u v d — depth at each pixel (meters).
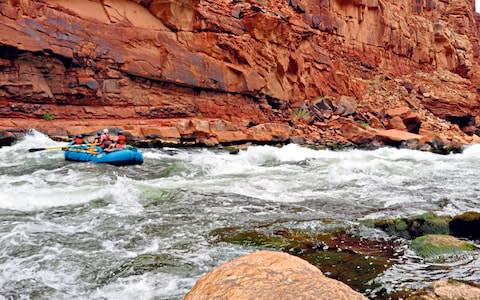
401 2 39.78
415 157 19.34
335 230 7.41
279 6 27.41
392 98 32.19
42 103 17.11
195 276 5.55
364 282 5.24
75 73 18.02
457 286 4.53
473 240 6.91
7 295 4.97
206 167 13.98
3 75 16.11
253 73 23.47
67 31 17.80
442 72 40.81
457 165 17.39
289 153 18.11
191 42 21.81
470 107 36.56
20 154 13.95
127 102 19.41
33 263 5.82
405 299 4.56
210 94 22.14
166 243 6.70
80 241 6.68
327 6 31.83
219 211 8.65
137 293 5.09
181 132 18.91
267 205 9.33
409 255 6.21
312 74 27.89
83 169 12.33
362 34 34.56
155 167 13.51
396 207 9.49
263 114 24.06
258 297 3.03
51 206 8.48
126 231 7.21
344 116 27.28
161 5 20.78
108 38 18.98
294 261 3.59
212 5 23.11
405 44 38.44
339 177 13.22
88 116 18.19
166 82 20.55
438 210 9.27
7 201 8.61
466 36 48.31
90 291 5.12
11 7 16.36
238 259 3.65
